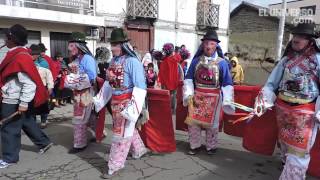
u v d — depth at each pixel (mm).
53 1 12117
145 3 15594
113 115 4500
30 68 4688
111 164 4488
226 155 5383
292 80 3867
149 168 4820
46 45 12008
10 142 4879
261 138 4934
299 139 3844
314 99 3842
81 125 5410
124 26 14977
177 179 4488
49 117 8352
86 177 4543
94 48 13633
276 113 4246
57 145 5879
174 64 8070
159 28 16531
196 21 18656
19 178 4520
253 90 5316
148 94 5172
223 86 5016
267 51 26797
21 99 4676
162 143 5250
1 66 4699
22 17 10812
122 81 4375
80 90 5316
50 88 6898
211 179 4504
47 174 4641
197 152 5457
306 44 3811
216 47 5020
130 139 4555
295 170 3881
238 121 4930
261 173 4719
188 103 5223
